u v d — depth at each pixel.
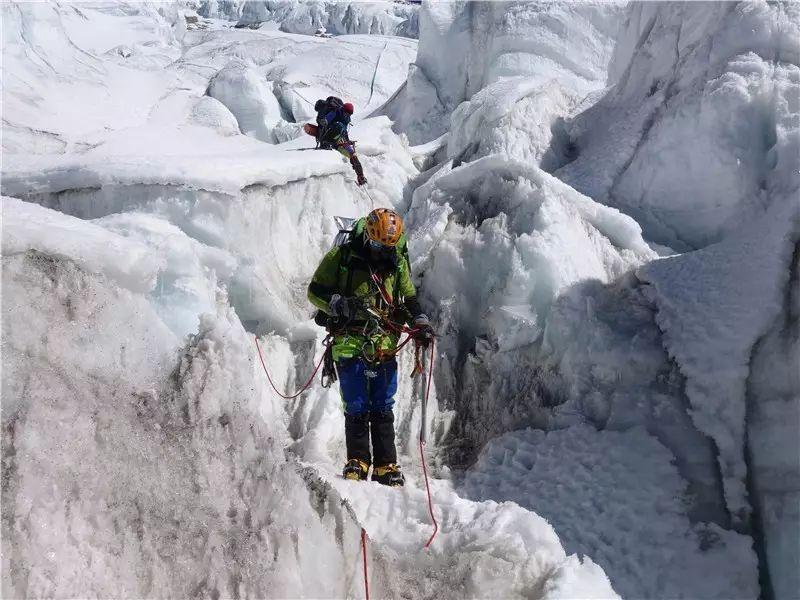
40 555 1.84
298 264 5.64
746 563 3.46
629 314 4.87
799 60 5.68
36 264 2.19
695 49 6.55
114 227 4.18
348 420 3.39
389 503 2.93
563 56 10.96
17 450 1.91
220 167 4.92
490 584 2.46
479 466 4.36
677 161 6.04
